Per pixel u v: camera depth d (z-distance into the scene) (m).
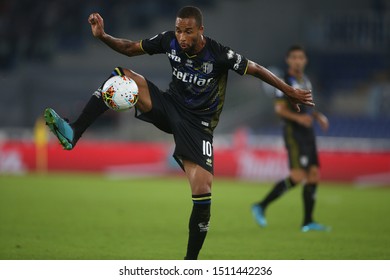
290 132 34.75
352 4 90.94
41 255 26.97
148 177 67.19
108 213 40.81
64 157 70.69
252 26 90.88
